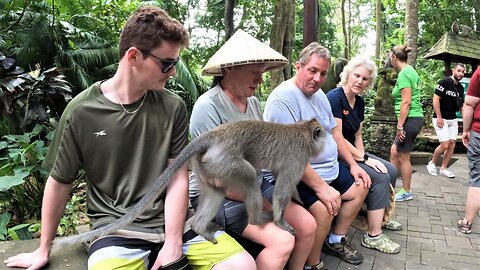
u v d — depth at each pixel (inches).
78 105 88.4
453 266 144.6
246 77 110.1
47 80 169.6
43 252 94.9
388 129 275.1
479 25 733.3
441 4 741.3
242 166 98.3
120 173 91.9
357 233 169.6
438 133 283.9
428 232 177.0
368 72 151.5
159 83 87.4
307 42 209.2
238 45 108.3
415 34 436.8
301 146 108.5
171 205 92.0
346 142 150.0
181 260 87.1
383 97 277.4
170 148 96.5
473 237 172.1
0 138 170.2
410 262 146.3
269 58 105.0
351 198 139.6
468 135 178.5
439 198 228.8
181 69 293.1
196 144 94.8
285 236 100.8
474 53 397.4
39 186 156.6
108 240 85.7
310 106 131.6
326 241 147.0
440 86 275.7
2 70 167.3
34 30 232.5
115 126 89.3
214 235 93.9
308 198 125.0
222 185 99.0
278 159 105.4
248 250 112.6
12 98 165.5
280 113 125.6
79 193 173.3
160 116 93.4
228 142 98.7
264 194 118.4
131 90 88.8
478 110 171.6
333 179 137.6
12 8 235.8
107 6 298.5
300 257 116.2
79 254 102.6
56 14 277.0
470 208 175.2
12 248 107.3
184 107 98.2
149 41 81.8
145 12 83.4
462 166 320.5
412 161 326.0
